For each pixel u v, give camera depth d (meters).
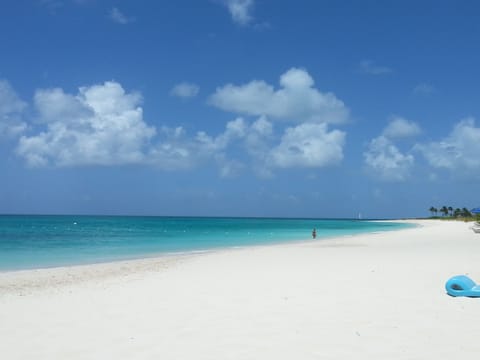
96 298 11.69
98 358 6.92
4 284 14.83
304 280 13.77
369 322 8.59
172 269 18.47
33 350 7.38
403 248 27.92
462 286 10.92
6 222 120.00
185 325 8.66
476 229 50.16
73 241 43.78
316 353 6.90
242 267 18.22
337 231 75.44
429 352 6.86
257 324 8.61
